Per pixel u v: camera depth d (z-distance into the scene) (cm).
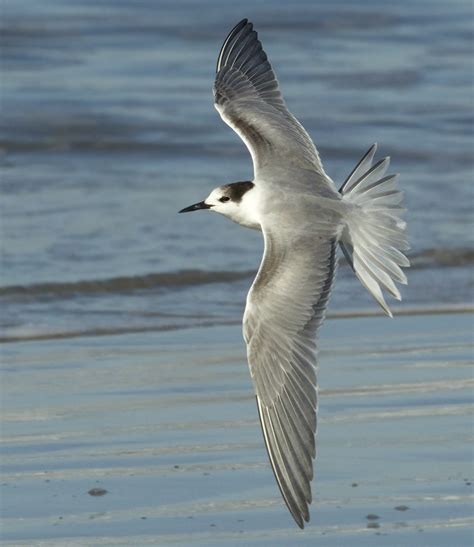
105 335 1541
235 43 1212
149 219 1906
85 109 2442
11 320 1571
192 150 2266
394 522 1097
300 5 3366
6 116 2378
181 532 1073
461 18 3328
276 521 1097
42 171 2128
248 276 1742
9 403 1319
